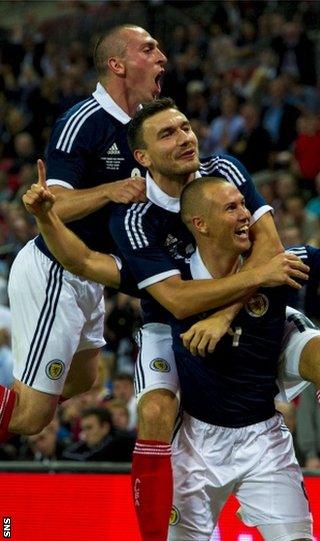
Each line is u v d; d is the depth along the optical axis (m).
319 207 15.90
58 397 7.79
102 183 7.43
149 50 7.38
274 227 6.79
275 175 17.25
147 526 6.54
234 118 19.14
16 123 21.89
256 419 6.74
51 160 7.35
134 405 12.10
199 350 6.41
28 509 8.06
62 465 8.84
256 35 23.06
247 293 6.43
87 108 7.38
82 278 7.66
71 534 7.98
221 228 6.40
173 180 6.63
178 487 6.73
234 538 7.75
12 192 19.89
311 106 19.62
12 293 7.79
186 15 24.94
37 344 7.66
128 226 6.67
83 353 8.04
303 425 11.87
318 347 6.63
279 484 6.70
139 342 7.03
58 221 6.64
